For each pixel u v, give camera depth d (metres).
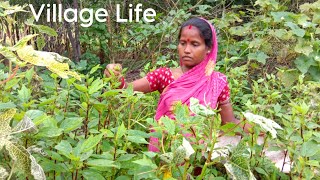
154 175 1.51
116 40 6.09
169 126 1.56
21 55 1.30
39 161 1.61
